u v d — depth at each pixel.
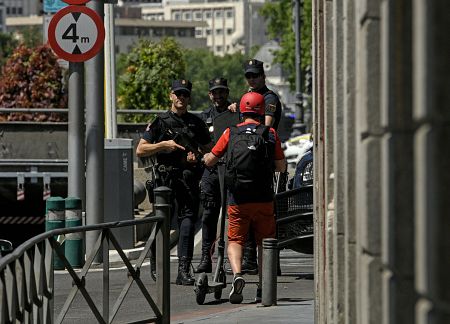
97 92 30.86
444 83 6.60
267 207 22.94
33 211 50.19
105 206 33.09
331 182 14.25
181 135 26.00
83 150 31.41
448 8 6.62
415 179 7.22
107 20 48.22
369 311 9.23
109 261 18.64
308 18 150.88
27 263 15.54
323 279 15.90
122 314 18.92
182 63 93.56
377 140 9.30
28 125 49.06
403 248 7.91
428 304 6.67
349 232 11.40
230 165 22.72
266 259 23.17
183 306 23.88
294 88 154.50
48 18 66.06
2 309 13.93
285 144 103.50
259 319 21.44
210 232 26.59
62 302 17.64
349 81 11.42
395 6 7.95
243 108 22.97
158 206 19.88
